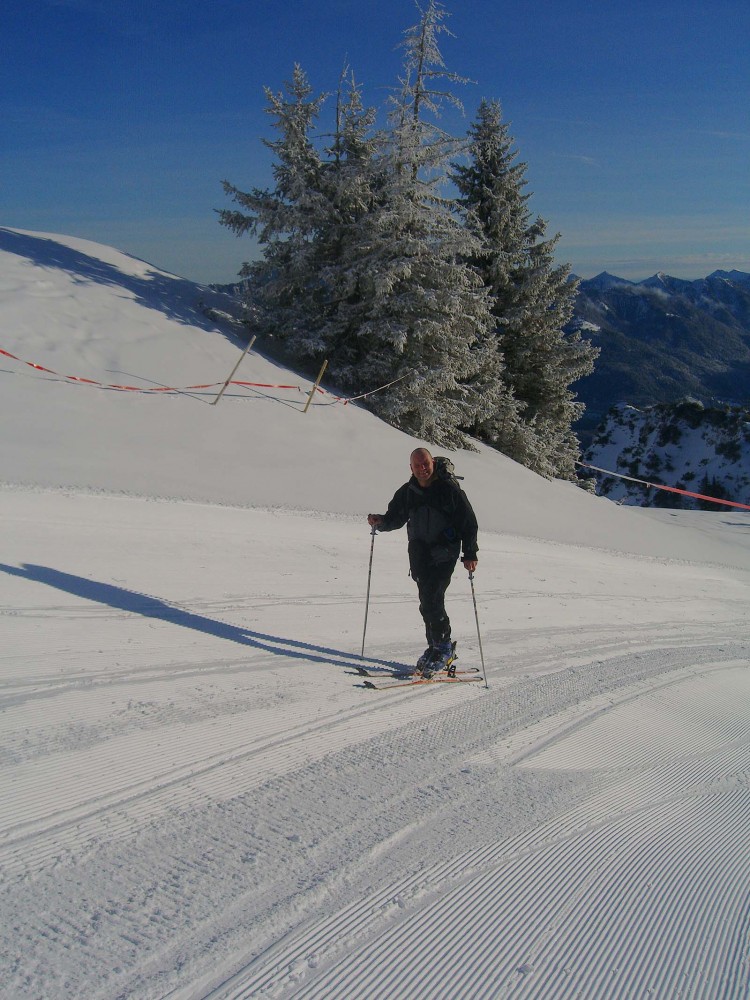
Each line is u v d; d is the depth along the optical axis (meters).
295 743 4.37
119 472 11.44
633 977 2.74
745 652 8.98
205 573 7.75
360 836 3.48
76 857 3.03
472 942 2.83
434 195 20.41
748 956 2.96
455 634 7.55
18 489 9.42
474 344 23.81
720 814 4.37
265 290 20.47
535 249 28.72
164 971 2.48
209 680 5.07
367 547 10.50
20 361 14.02
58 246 20.47
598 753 4.98
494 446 26.34
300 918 2.84
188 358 16.72
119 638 5.54
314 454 14.96
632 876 3.46
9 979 2.35
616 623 9.32
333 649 6.28
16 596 5.98
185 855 3.15
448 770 4.32
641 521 19.92
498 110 27.92
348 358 20.94
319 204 19.88
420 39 19.86
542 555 13.06
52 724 4.08
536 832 3.74
